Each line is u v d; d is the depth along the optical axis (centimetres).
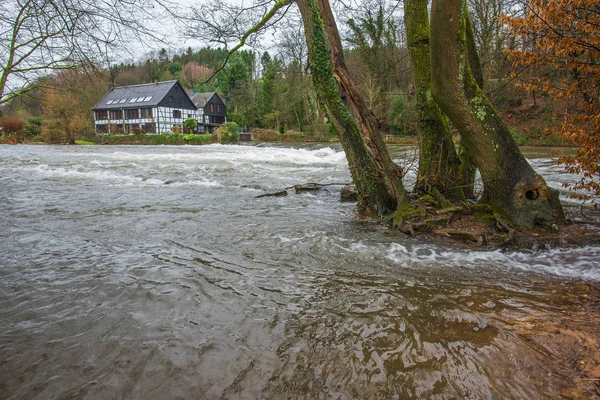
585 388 237
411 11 727
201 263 470
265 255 504
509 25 587
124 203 859
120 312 341
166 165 1675
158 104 5419
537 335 299
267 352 280
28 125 4006
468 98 564
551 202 585
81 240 568
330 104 738
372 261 483
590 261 477
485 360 267
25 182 1174
